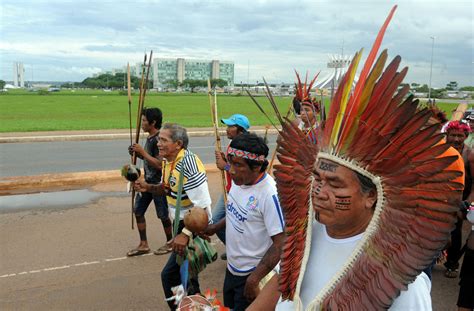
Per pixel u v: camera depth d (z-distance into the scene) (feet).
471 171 12.53
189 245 10.16
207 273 16.40
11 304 13.67
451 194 3.65
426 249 3.72
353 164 4.07
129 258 17.47
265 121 87.66
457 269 15.78
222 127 72.23
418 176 3.76
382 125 3.88
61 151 45.32
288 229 5.07
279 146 5.26
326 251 4.55
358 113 4.00
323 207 4.22
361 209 4.18
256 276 8.32
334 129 4.22
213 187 30.04
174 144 12.56
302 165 4.97
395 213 3.90
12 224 21.54
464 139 14.39
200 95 313.32
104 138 56.18
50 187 29.43
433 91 110.93
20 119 90.33
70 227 21.15
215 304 8.61
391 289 3.82
